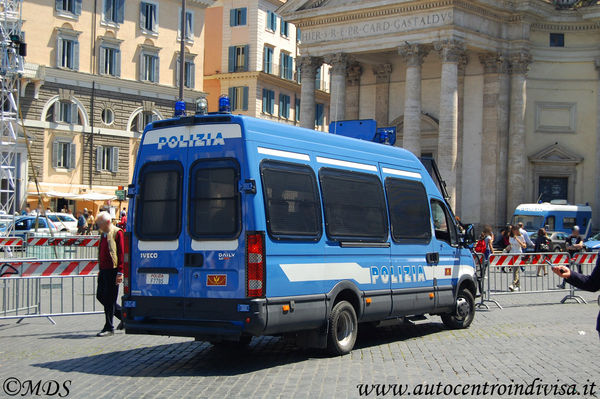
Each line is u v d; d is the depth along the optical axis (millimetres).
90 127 50938
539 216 43094
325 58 47250
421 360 11656
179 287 10844
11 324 15828
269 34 65688
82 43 50688
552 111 47531
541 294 23266
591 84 47281
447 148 42469
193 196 10844
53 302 16812
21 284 15875
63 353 12352
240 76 64312
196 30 57062
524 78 45906
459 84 47156
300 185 11273
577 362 11594
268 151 10844
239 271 10383
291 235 10930
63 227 43375
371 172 13008
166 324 10945
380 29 44906
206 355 12188
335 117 46500
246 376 10391
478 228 46344
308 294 11172
